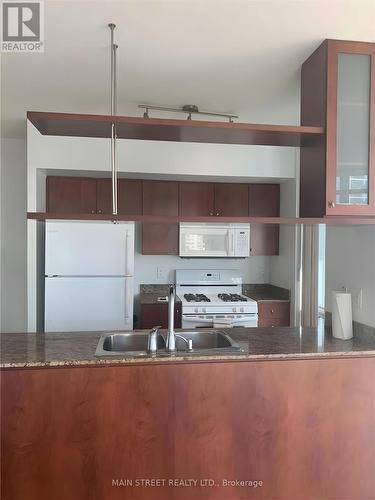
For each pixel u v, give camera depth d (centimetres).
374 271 211
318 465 191
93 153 334
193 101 276
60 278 335
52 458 175
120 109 294
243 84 246
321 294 344
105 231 340
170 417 181
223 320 371
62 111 300
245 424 186
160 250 393
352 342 210
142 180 381
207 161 352
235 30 184
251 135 204
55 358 177
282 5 165
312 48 202
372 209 196
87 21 176
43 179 354
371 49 195
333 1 162
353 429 193
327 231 261
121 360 177
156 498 181
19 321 401
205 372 183
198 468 183
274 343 207
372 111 195
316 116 204
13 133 371
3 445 172
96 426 177
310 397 190
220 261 436
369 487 194
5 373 171
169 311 199
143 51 204
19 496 173
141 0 160
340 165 195
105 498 178
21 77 238
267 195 401
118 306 341
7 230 397
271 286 437
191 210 390
